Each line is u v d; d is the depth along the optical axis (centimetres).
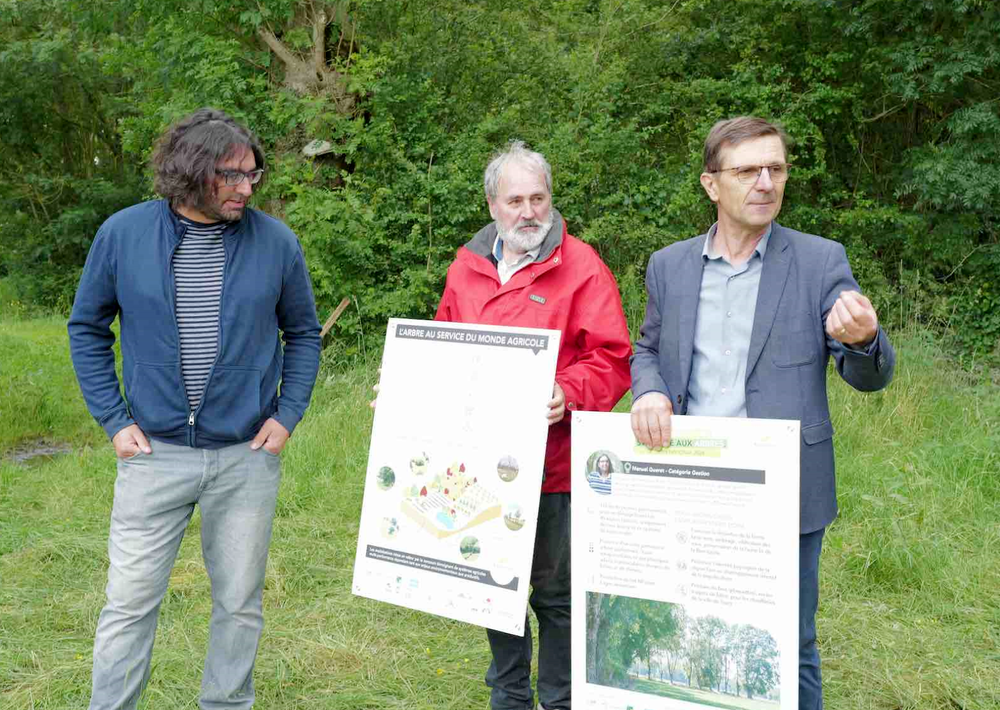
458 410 249
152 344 246
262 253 256
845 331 194
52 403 818
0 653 351
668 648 209
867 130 1129
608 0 1068
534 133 1007
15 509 536
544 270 261
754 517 201
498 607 239
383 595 254
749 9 1102
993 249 978
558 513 267
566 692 278
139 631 250
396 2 970
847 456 578
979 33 941
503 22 1032
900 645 349
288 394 270
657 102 1086
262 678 331
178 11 952
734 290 227
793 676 197
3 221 1788
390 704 315
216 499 256
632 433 212
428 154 970
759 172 214
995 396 702
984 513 485
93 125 1819
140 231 246
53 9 1600
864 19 1001
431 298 930
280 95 914
